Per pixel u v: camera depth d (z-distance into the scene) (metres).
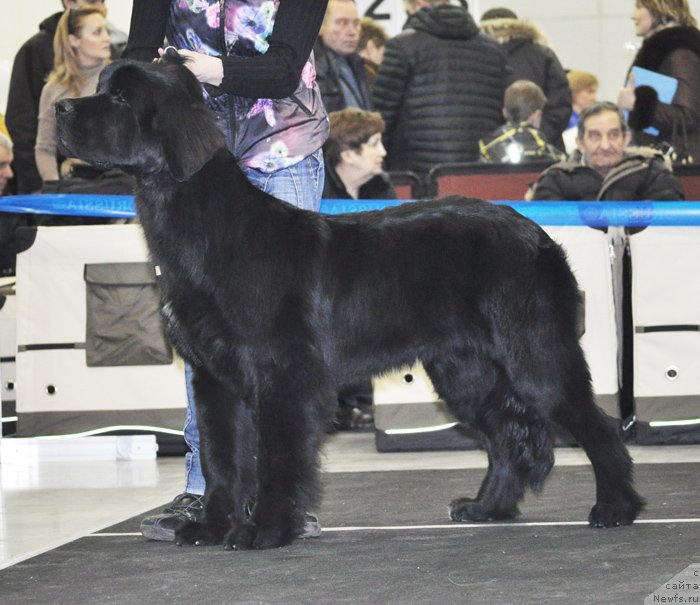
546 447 5.37
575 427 5.10
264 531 4.68
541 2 13.30
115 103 4.64
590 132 9.95
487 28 11.90
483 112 11.12
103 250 8.36
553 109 11.91
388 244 5.05
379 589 3.87
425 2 11.34
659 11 10.84
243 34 5.23
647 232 8.22
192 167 4.55
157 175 4.72
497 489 5.36
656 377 8.22
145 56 5.29
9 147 10.12
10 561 4.61
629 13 13.17
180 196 4.73
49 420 8.45
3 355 9.16
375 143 9.73
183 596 3.85
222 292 4.70
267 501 4.72
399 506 5.82
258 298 4.70
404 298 5.04
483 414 5.41
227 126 5.29
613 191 9.45
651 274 8.19
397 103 11.08
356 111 9.82
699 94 10.66
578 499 5.86
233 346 4.74
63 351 8.44
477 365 5.34
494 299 5.09
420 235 5.11
